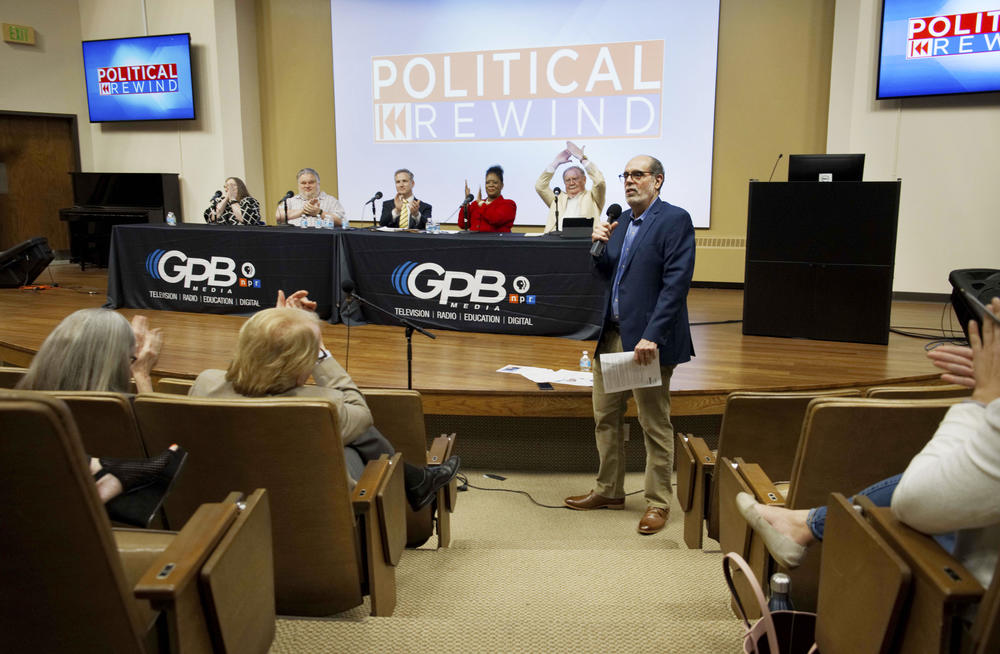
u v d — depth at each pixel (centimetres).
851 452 165
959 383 126
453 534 309
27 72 966
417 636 159
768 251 508
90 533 100
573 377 397
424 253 520
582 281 489
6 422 91
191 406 158
